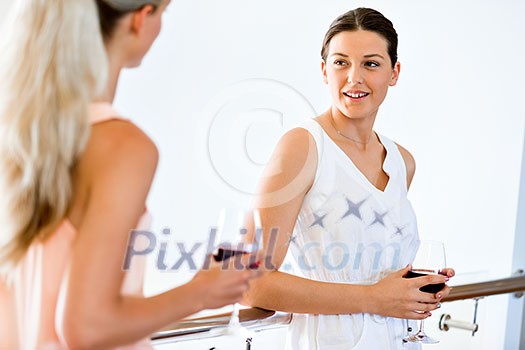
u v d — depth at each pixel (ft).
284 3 12.58
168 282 11.29
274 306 6.09
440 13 10.61
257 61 12.82
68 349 3.60
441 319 8.43
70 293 3.52
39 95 3.79
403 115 11.07
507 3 9.87
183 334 5.65
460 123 10.48
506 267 10.04
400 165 6.95
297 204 6.17
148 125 12.62
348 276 6.48
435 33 10.68
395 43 6.61
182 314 3.91
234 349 8.45
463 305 8.86
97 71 3.88
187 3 12.45
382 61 6.45
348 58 6.43
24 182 3.80
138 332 3.69
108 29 4.02
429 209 10.85
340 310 6.16
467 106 10.41
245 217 4.58
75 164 3.82
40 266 3.92
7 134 3.84
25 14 3.91
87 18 3.86
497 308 9.98
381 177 6.84
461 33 10.41
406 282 6.31
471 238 10.41
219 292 4.06
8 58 3.92
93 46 3.87
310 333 6.33
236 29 12.71
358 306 6.19
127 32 4.09
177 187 12.94
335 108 6.66
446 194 10.66
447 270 6.52
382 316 6.49
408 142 11.03
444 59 10.61
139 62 4.25
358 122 6.62
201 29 12.59
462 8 10.38
